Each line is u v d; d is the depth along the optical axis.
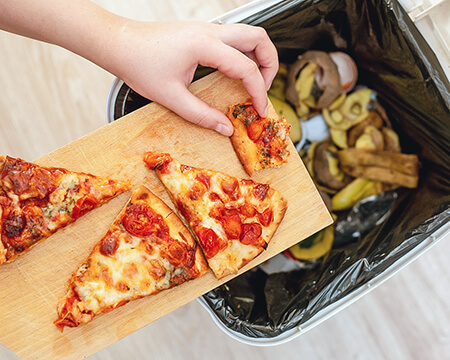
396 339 0.64
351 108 0.62
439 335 0.64
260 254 0.50
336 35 0.59
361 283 0.55
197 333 0.63
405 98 0.58
